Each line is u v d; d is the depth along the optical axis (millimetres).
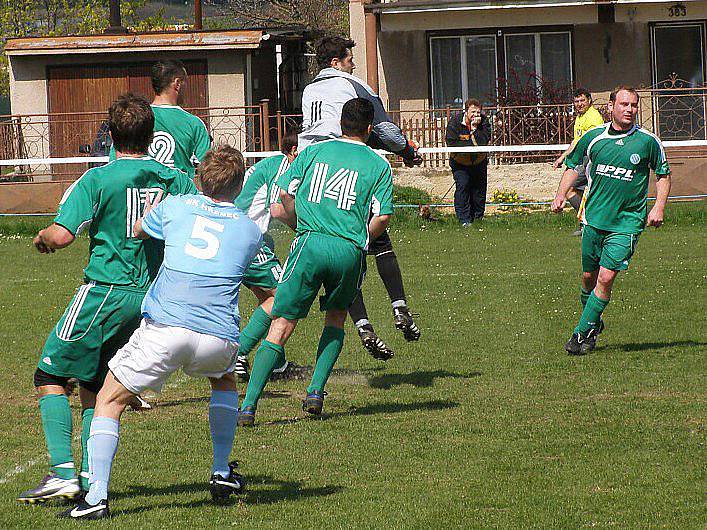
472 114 58031
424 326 32656
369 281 41688
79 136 79375
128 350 16422
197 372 16703
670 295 36375
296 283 21875
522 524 15945
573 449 19781
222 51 79812
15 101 80938
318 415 22766
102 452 16375
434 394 24531
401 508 16781
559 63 75500
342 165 21797
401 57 76312
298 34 90000
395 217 59500
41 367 17438
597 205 28297
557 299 36281
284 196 22438
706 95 71500
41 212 63938
